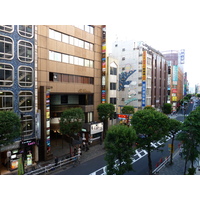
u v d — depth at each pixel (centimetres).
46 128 2119
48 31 2205
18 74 1864
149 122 1697
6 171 1802
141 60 4516
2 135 1433
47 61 2198
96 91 3061
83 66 2778
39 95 2103
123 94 4856
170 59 9556
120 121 3553
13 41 1811
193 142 1762
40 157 2089
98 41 3067
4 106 1750
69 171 1819
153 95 5006
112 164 1396
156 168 1909
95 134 2853
